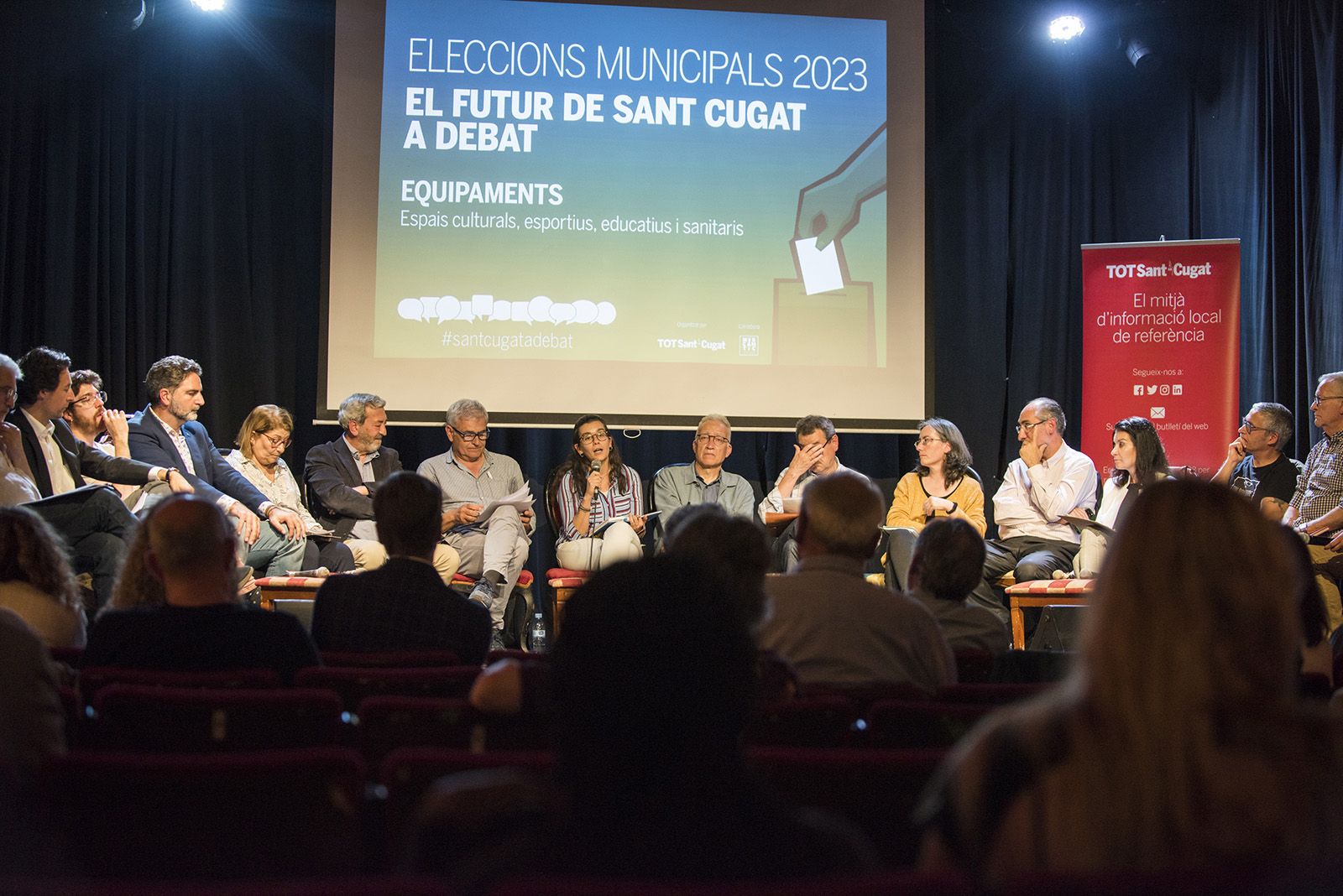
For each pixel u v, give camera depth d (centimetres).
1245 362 598
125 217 558
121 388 550
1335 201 542
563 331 570
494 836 91
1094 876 75
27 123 541
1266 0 580
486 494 529
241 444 509
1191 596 90
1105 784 88
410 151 567
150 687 153
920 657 211
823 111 590
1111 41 625
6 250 537
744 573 198
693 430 588
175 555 195
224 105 576
